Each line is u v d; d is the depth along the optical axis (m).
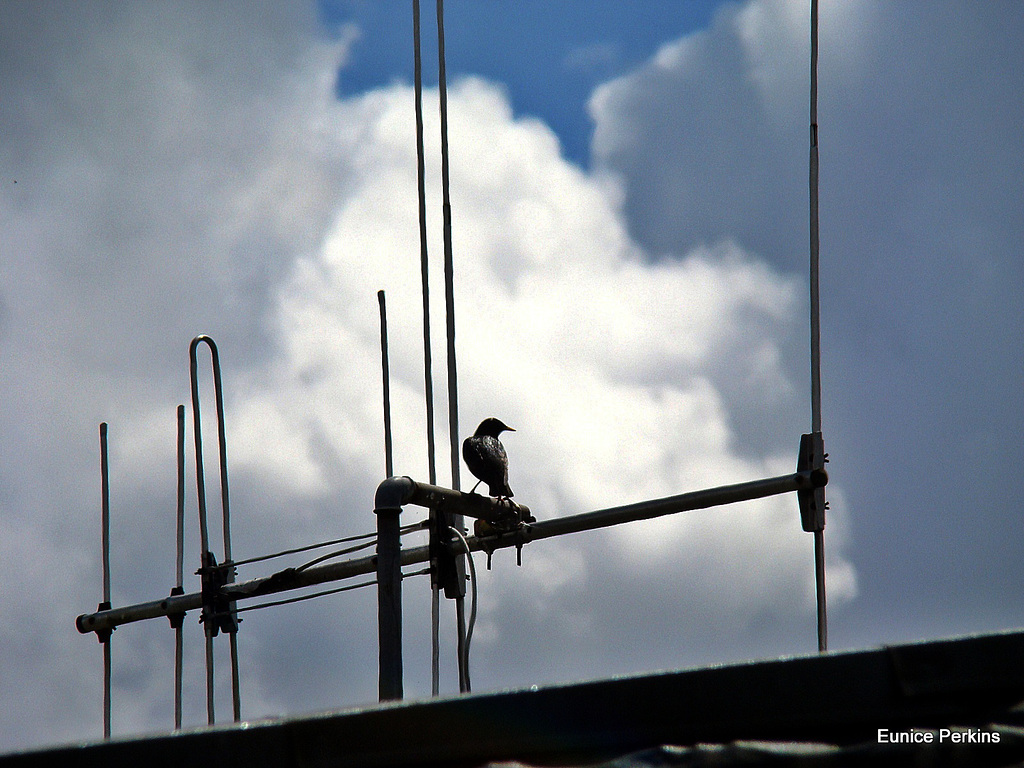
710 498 15.40
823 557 14.65
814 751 7.25
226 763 7.67
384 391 19.88
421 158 21.08
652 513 15.80
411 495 14.24
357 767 7.67
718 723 7.56
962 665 7.52
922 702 7.49
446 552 17.00
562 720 7.66
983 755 7.13
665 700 7.63
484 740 7.66
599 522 16.17
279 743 7.73
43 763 7.69
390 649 13.38
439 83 21.09
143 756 7.69
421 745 7.66
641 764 7.33
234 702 19.89
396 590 13.65
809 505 14.88
